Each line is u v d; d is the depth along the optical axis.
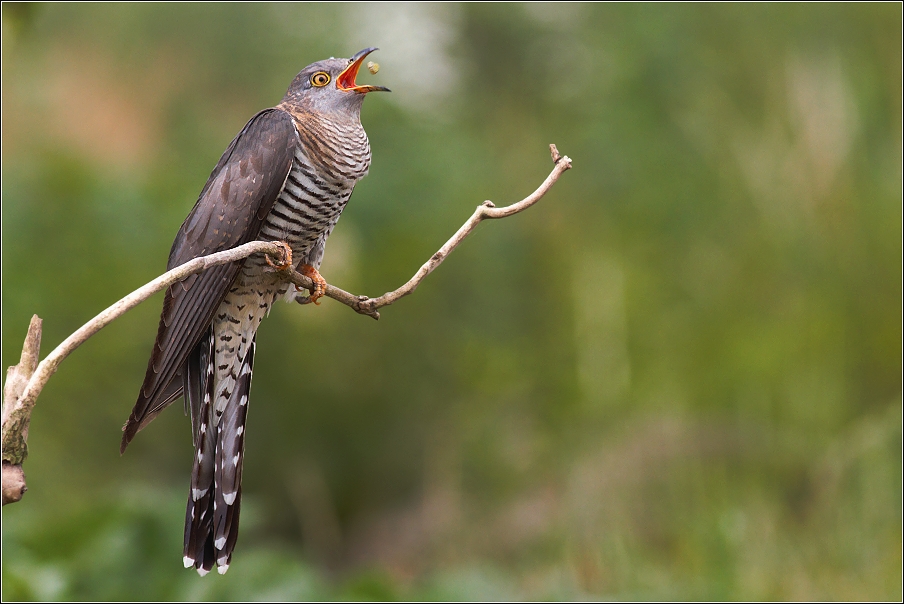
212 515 4.74
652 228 14.93
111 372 12.65
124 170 14.52
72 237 13.14
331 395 13.42
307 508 12.82
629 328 13.80
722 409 12.09
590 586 10.16
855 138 13.23
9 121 14.26
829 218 12.85
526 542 11.41
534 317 15.21
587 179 16.14
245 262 5.18
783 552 10.08
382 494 13.41
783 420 11.77
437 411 13.84
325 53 15.91
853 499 10.55
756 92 14.75
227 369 5.24
